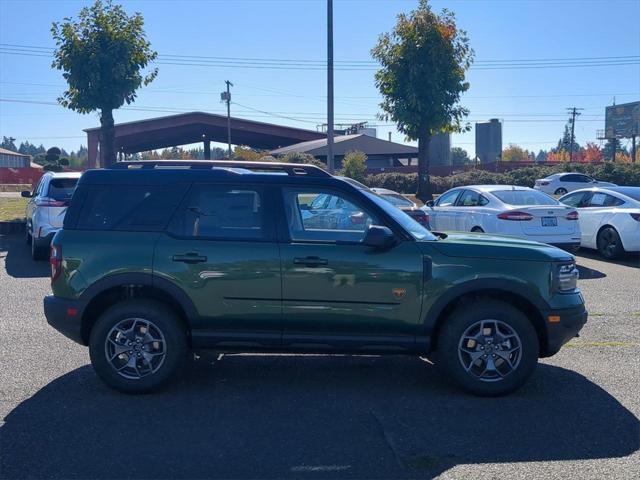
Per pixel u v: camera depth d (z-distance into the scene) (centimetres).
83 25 1967
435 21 2631
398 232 620
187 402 600
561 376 677
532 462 479
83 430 535
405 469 468
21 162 8950
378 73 2739
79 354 745
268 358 742
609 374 683
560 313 611
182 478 455
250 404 596
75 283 616
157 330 612
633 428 541
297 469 468
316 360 735
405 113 2689
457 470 466
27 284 1169
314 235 626
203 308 611
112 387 616
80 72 1961
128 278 612
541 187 3559
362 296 607
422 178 2852
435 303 607
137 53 1998
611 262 1430
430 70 2642
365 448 502
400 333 613
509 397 615
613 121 7331
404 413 575
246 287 609
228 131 5466
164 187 633
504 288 606
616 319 919
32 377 665
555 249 636
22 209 2564
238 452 495
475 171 4144
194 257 609
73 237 621
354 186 646
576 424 550
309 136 6138
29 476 456
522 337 606
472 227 1362
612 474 460
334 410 582
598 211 1473
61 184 1416
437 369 702
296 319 611
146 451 496
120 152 6762
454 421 556
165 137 6147
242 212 626
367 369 703
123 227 625
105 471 464
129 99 2019
